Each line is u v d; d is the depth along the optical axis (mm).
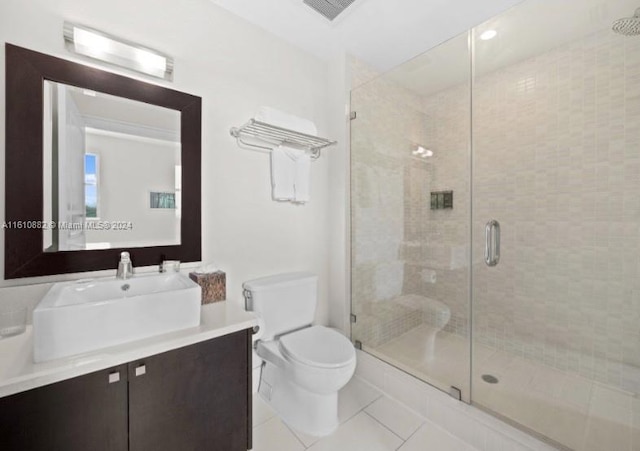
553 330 1916
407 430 1463
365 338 2166
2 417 730
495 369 1858
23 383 742
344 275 2105
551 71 1898
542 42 1832
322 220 2160
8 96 1068
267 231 1821
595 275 1765
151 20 1377
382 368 1804
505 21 1669
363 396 1740
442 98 2369
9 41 1068
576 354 1826
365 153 2182
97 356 860
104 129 1279
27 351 895
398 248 2369
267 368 1697
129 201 1340
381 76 2203
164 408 978
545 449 1199
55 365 807
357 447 1348
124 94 1309
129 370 905
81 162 1229
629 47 1619
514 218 2064
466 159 2242
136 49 1310
